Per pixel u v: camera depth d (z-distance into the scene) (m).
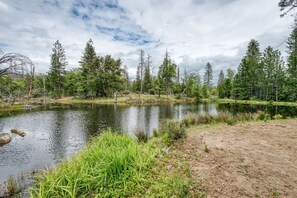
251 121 11.86
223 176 4.04
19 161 8.33
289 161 4.83
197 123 11.41
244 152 5.54
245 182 3.79
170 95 60.03
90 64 49.06
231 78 67.31
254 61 51.97
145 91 62.44
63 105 36.03
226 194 3.39
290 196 3.34
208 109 29.92
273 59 47.88
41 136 12.89
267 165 4.59
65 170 3.90
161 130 9.71
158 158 5.06
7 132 14.06
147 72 62.12
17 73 13.94
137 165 4.21
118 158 4.06
